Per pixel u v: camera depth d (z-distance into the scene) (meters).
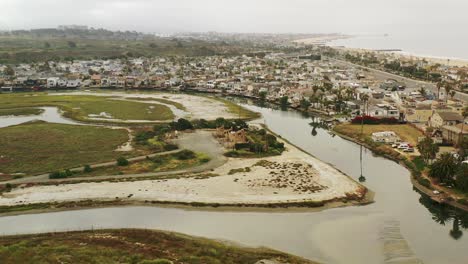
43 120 197.50
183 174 118.38
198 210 95.75
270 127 184.38
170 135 161.00
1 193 105.06
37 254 72.94
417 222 89.75
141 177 116.00
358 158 137.38
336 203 99.06
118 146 148.50
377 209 96.50
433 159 124.88
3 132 168.88
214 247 77.38
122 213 94.88
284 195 102.31
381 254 76.06
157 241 79.25
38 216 93.38
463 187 103.19
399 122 179.62
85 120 194.12
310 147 151.00
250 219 91.12
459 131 141.12
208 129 173.38
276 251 76.56
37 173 120.00
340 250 77.69
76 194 104.12
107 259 71.25
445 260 74.31
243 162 128.88
